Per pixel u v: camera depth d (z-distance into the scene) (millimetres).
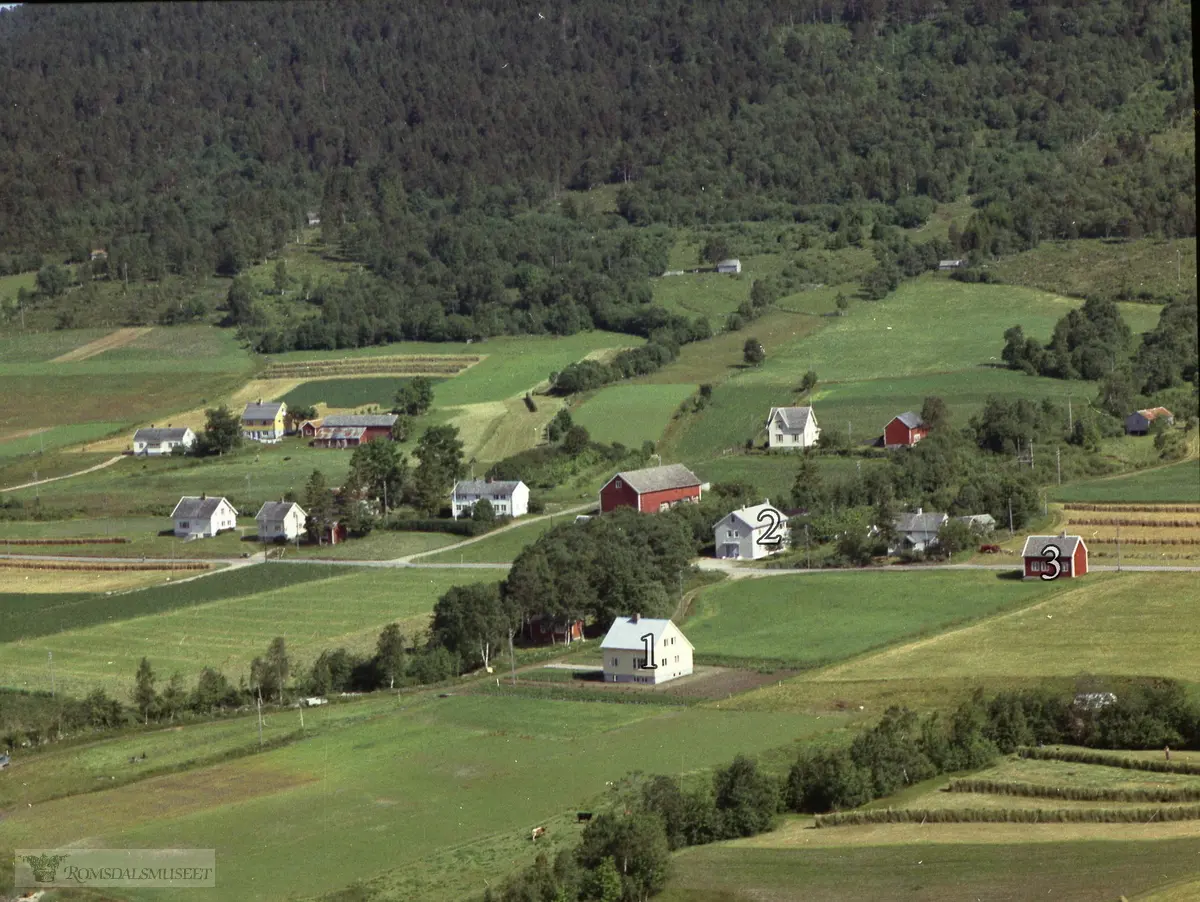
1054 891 182000
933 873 191250
